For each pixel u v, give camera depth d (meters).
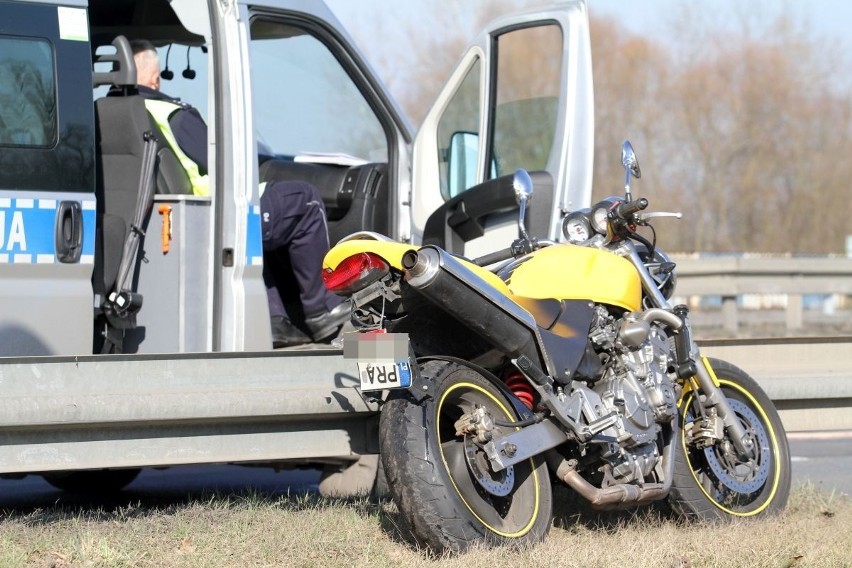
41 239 8.24
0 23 8.32
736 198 60.72
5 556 7.08
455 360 7.48
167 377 7.76
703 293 25.41
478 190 10.24
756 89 60.56
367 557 7.22
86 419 7.43
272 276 10.59
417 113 43.19
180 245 9.06
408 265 7.09
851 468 12.55
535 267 8.01
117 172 9.16
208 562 7.14
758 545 7.66
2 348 8.09
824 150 61.09
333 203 11.33
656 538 7.88
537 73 10.77
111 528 7.93
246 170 9.20
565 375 7.67
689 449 8.72
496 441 7.35
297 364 8.11
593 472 7.95
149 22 10.79
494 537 7.25
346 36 10.90
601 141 59.56
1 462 7.43
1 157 8.18
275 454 8.08
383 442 7.11
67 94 8.44
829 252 60.22
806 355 9.90
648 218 8.42
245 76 9.28
